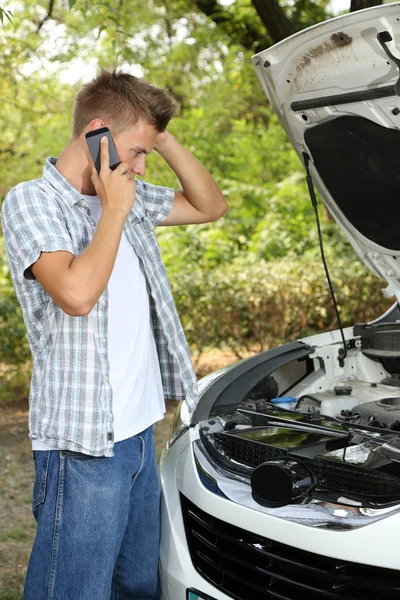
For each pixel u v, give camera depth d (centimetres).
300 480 204
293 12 753
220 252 802
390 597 184
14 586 333
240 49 1137
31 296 211
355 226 294
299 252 817
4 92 927
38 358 216
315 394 278
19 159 1056
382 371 314
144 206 251
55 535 212
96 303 208
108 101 212
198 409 260
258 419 247
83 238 215
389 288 311
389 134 245
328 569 194
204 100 1219
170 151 253
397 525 183
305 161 284
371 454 204
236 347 675
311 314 640
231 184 1012
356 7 545
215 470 228
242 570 216
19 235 202
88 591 215
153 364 231
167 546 238
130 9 1062
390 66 222
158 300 231
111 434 210
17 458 528
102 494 212
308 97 254
